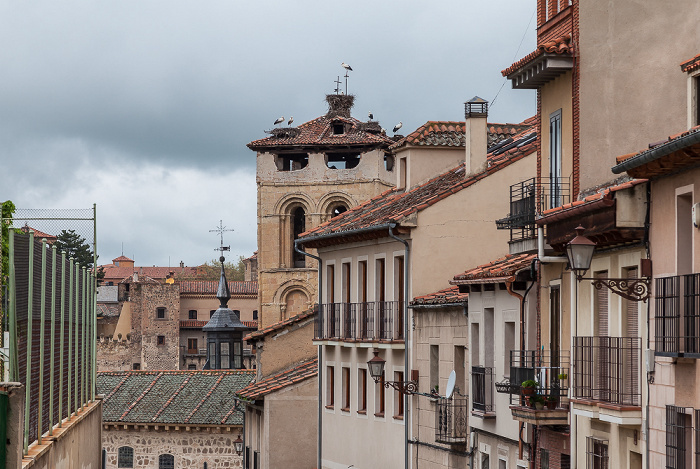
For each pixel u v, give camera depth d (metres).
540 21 72.44
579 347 60.41
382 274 99.44
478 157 95.19
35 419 64.44
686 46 63.84
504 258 81.00
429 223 92.62
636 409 54.06
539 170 71.75
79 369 87.06
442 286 92.44
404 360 92.44
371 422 99.06
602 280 52.03
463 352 83.06
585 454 60.75
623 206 53.56
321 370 111.31
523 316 70.75
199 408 151.25
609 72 65.06
